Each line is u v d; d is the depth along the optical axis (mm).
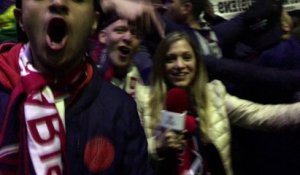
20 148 1169
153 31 2500
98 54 2367
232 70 2404
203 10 2816
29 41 1177
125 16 2293
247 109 2270
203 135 2154
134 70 2371
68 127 1200
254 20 2678
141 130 1302
